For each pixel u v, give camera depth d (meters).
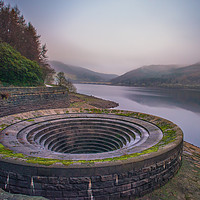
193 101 78.75
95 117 19.53
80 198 7.88
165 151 9.53
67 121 18.16
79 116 19.42
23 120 16.84
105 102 65.62
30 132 14.45
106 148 16.67
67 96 38.50
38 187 7.83
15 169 7.92
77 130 17.70
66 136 16.92
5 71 28.64
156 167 9.12
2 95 22.14
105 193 8.04
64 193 7.80
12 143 11.51
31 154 10.00
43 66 58.78
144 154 9.10
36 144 12.41
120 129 17.12
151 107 61.31
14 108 24.16
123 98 90.94
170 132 13.50
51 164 7.82
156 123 16.48
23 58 36.00
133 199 8.64
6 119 15.95
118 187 8.20
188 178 10.93
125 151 10.70
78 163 7.97
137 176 8.49
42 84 36.56
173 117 44.91
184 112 52.09
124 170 8.13
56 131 16.64
